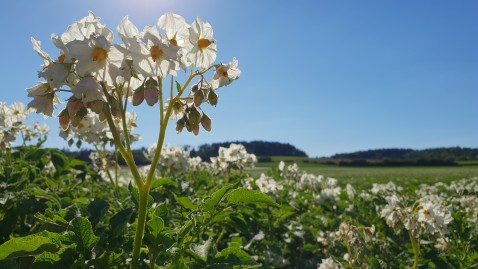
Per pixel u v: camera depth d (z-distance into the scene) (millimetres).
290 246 542
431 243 493
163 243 224
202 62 227
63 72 188
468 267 404
